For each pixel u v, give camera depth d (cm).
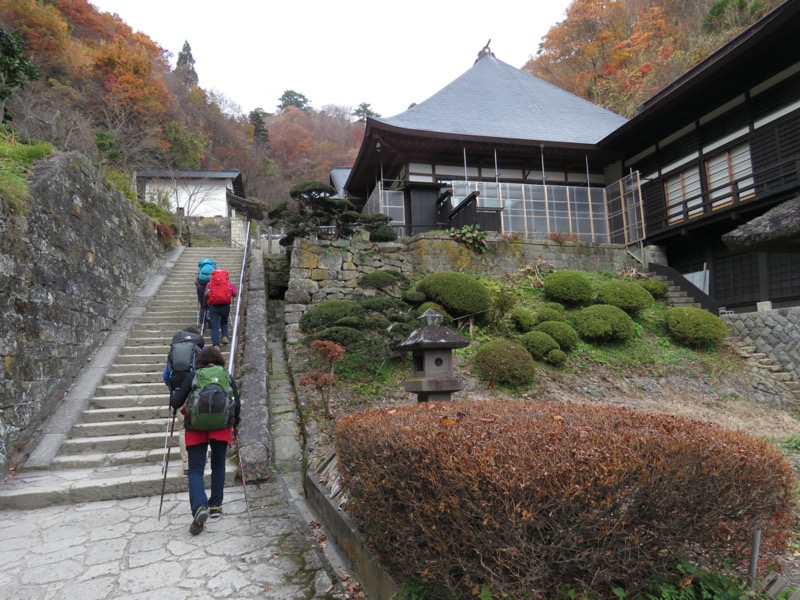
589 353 870
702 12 2373
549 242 1216
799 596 211
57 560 313
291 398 643
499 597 189
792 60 1017
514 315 916
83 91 1988
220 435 371
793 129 1009
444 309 892
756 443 212
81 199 724
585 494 178
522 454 185
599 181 1548
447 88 1595
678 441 194
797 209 307
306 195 1014
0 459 462
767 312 971
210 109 3456
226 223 2197
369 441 239
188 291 991
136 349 734
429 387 404
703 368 880
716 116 1193
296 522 377
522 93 1673
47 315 583
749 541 214
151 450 522
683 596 199
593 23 2903
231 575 292
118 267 863
